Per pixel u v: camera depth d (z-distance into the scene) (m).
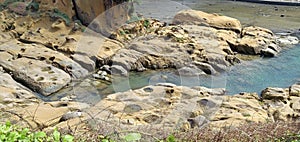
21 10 13.48
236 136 4.50
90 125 3.67
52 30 12.74
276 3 21.05
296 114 7.82
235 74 10.82
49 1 13.52
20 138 2.64
